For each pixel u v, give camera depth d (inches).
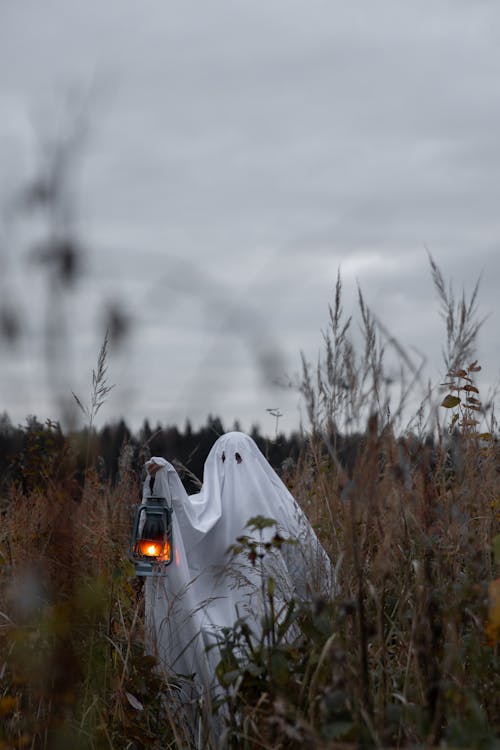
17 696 121.8
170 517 170.7
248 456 194.5
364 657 109.3
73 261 49.6
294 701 118.6
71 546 91.0
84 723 124.7
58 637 102.0
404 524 125.0
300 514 161.5
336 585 136.1
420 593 115.7
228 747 126.7
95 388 66.2
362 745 98.8
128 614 183.8
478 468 160.2
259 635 165.3
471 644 116.2
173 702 151.8
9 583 119.4
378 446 112.0
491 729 105.7
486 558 137.5
